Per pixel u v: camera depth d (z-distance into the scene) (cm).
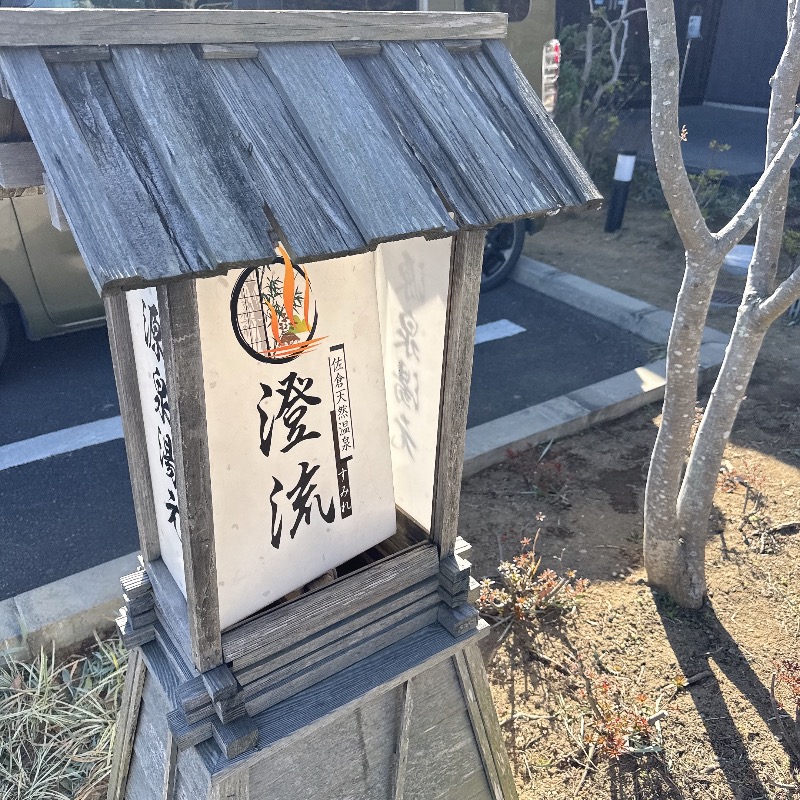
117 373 151
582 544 353
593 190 133
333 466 158
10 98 101
